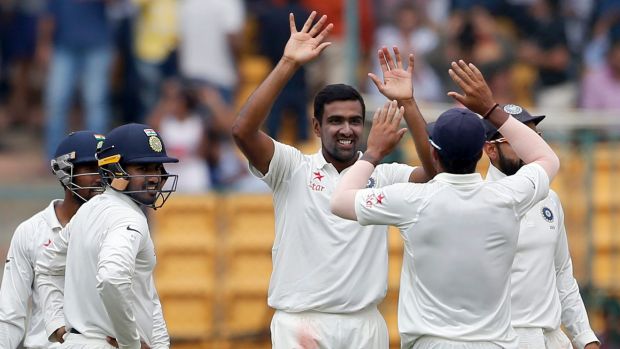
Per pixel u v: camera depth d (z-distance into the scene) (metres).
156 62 54.25
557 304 26.12
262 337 44.44
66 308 24.61
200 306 44.88
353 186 23.72
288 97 50.56
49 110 54.66
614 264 42.25
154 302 25.89
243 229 45.72
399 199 23.27
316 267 26.48
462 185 23.25
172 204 45.78
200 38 51.81
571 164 41.50
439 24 53.53
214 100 51.66
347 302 26.42
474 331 23.16
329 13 53.53
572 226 41.56
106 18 53.38
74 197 26.34
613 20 53.88
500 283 23.34
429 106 46.25
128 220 23.97
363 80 52.00
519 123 24.17
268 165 26.73
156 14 54.06
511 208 23.30
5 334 26.03
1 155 58.97
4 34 61.50
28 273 26.33
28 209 48.12
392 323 41.88
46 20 57.16
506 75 52.53
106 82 53.62
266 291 45.00
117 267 23.05
